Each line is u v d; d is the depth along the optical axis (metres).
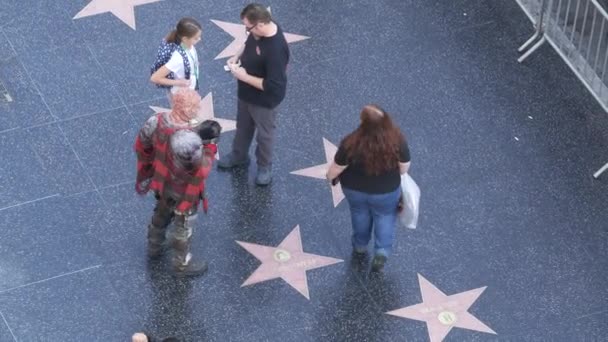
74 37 14.38
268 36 11.59
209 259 12.05
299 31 14.67
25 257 11.99
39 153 13.00
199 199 11.34
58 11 14.70
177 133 10.69
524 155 13.31
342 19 14.89
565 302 11.83
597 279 12.05
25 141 13.12
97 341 11.30
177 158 10.75
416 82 14.12
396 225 12.45
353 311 11.66
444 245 12.30
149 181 11.48
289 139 13.33
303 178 12.90
